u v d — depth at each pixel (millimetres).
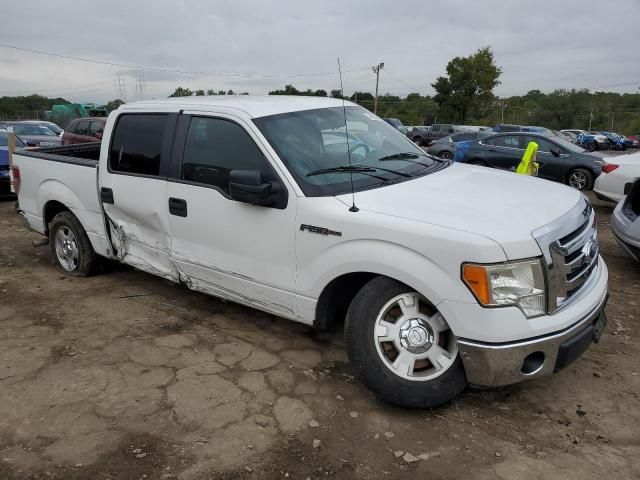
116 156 4859
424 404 3254
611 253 6793
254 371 3844
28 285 5648
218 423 3250
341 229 3371
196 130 4262
